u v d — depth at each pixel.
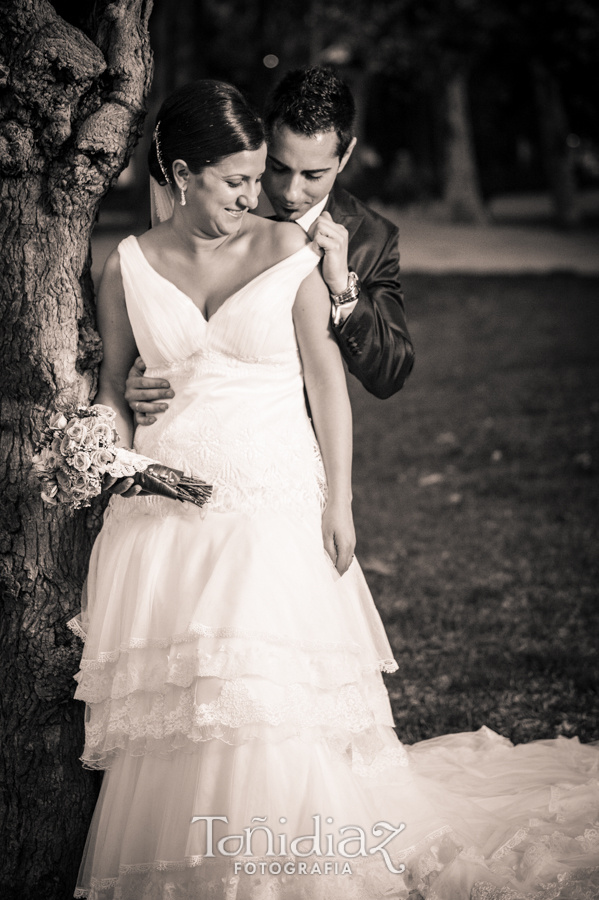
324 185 3.04
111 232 22.12
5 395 2.74
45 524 2.77
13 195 2.63
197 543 2.63
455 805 3.03
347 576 2.89
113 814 2.62
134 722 2.54
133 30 2.67
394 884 2.59
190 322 2.71
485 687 4.22
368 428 9.88
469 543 6.19
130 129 2.68
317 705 2.54
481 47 25.52
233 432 2.68
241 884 2.44
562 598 5.15
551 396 10.49
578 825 2.90
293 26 27.25
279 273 2.68
